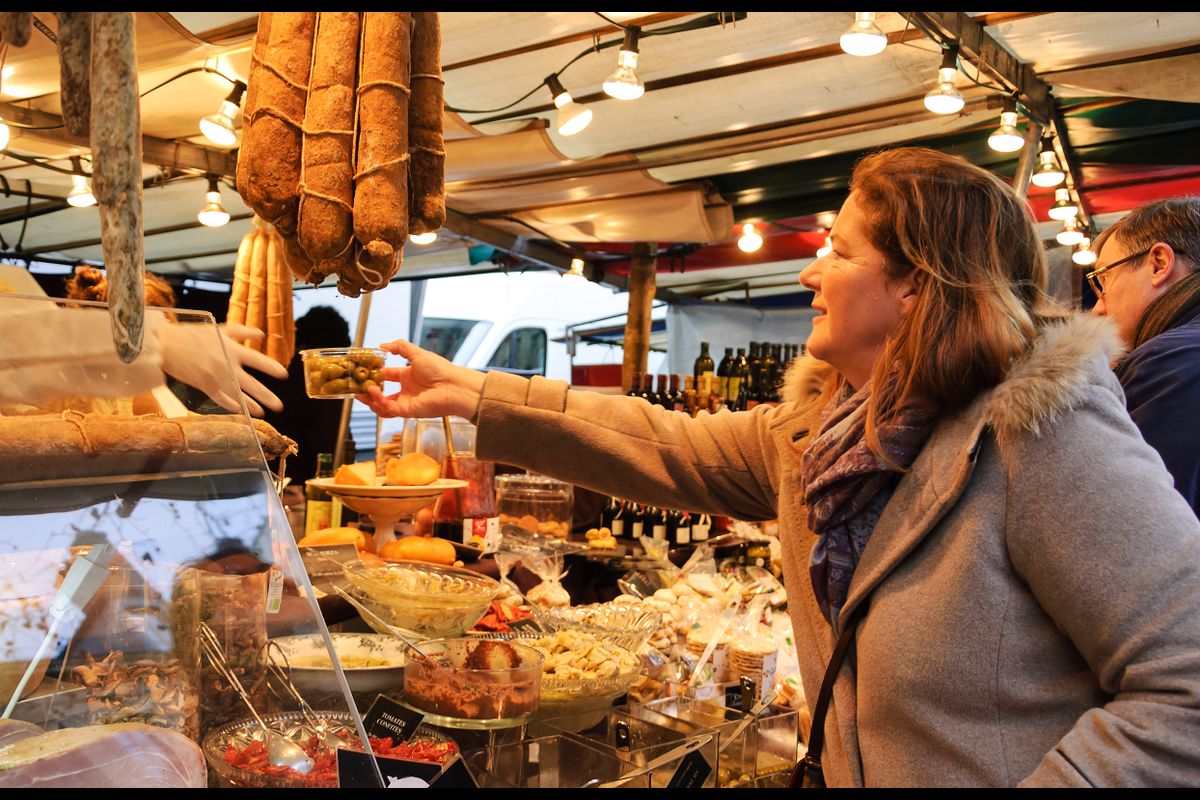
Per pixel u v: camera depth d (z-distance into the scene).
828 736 1.32
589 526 3.64
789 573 1.49
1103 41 3.53
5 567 0.83
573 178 5.02
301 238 1.07
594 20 3.24
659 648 2.14
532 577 2.59
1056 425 1.16
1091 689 1.15
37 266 7.32
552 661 1.73
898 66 3.74
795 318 9.23
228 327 1.64
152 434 0.97
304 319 6.33
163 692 0.90
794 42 3.48
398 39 1.08
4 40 0.67
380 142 1.06
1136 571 1.07
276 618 1.01
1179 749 0.98
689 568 2.87
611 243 7.00
